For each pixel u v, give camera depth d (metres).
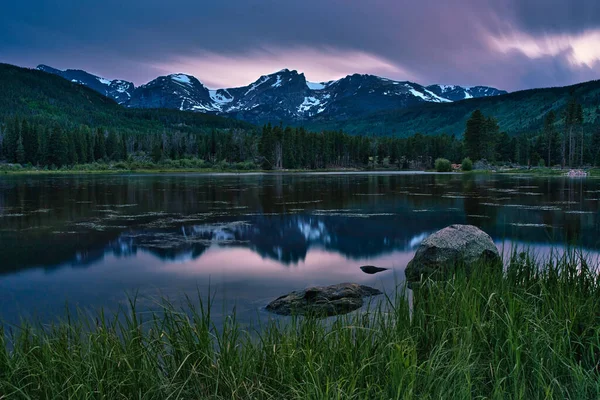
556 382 3.79
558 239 15.84
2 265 12.72
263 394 4.00
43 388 3.99
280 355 4.38
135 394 3.97
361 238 16.78
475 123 103.06
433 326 4.98
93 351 4.36
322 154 128.50
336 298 8.41
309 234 17.66
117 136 140.00
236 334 4.87
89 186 46.81
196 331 4.79
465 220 21.03
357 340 4.64
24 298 9.59
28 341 4.80
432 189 41.50
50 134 111.25
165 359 4.53
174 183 53.00
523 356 4.39
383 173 91.12
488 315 5.32
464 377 3.88
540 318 5.11
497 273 6.75
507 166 111.25
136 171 103.56
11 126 117.75
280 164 119.62
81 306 8.88
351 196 34.50
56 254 14.16
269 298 9.23
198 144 143.75
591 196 33.12
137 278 11.23
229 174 86.88
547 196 33.28
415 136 131.75
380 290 9.51
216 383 4.04
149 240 16.48
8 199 31.95
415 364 3.79
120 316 7.96
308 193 37.59
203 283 10.66
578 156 107.38
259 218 22.17
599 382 3.74
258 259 13.37
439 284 6.44
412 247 15.09
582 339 4.72
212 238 16.91
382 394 3.58
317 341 4.73
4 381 3.94
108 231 18.45
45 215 23.36
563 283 6.03
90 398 3.79
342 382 3.89
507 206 26.78
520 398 3.46
